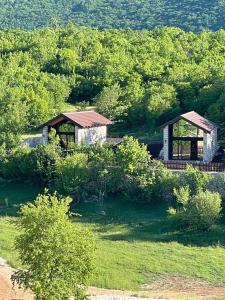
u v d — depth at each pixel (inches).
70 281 2883.9
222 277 3789.4
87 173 5083.7
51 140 5753.0
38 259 2869.1
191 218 4466.0
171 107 6993.1
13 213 4970.5
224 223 4549.7
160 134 6702.8
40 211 2918.3
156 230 4534.9
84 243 2920.8
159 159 5728.3
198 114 6397.6
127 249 4151.1
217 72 7711.6
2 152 5698.8
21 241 2920.8
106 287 3619.6
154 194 4960.6
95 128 6107.3
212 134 5802.2
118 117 7209.6
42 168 5364.2
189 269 3863.2
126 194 5007.4
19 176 5580.7
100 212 4874.5
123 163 5039.4
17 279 2967.5
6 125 6973.4
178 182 4921.3
